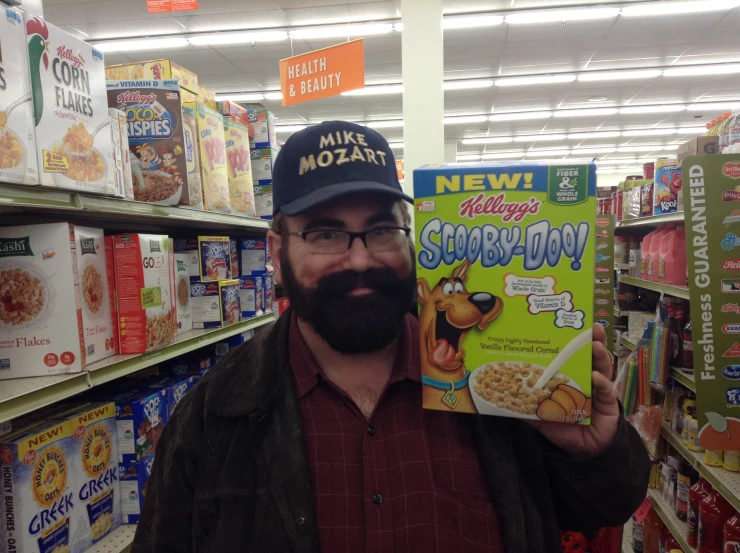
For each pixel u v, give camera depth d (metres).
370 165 0.87
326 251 0.84
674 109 10.00
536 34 6.38
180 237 2.48
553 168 0.74
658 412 2.52
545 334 0.76
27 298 1.27
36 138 1.10
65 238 1.27
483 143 13.39
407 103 4.52
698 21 6.04
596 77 8.05
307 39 6.47
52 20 5.81
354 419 0.87
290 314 0.98
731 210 1.78
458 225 0.77
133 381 1.90
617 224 3.24
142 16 5.77
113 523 1.52
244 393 0.88
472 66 7.50
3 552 1.19
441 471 0.83
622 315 3.54
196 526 0.84
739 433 1.80
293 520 0.78
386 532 0.79
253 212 2.39
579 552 2.18
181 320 1.93
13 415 1.07
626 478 0.81
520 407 0.77
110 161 1.35
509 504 0.79
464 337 0.78
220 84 8.34
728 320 1.79
